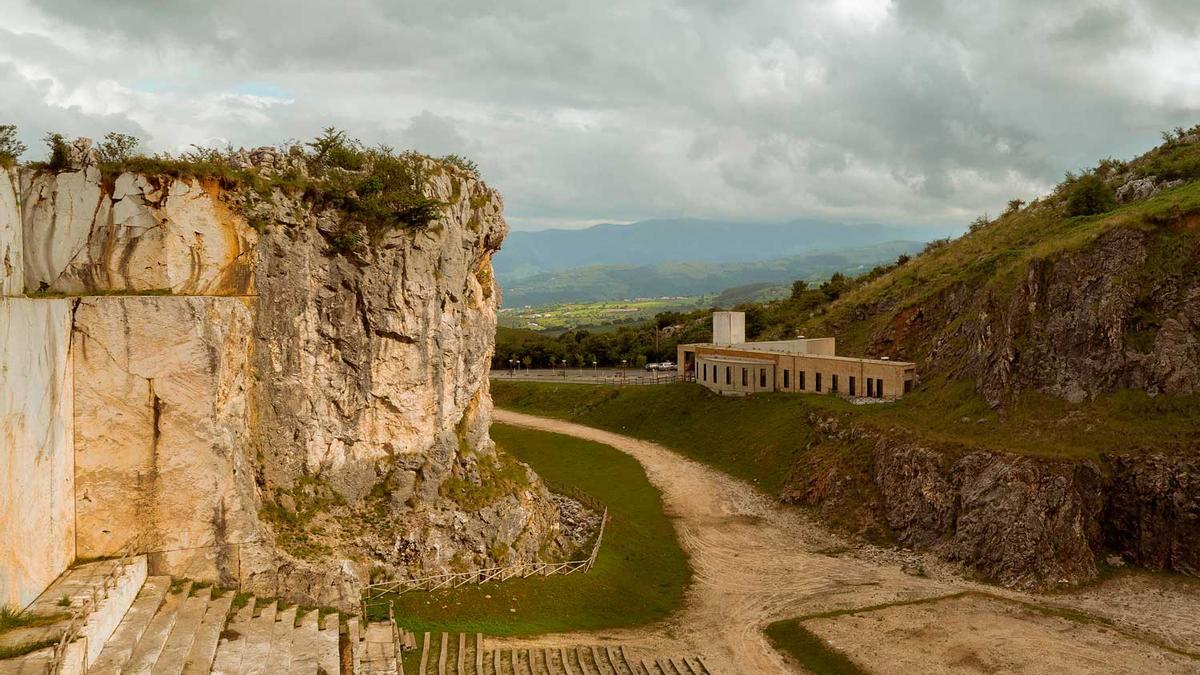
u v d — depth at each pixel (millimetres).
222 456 31219
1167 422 58156
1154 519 54406
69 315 28688
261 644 27516
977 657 40969
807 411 86125
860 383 87438
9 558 23297
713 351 108312
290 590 32562
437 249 47406
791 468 78188
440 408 48000
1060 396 64625
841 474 70938
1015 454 58188
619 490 78000
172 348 30344
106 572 27672
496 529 47688
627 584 51562
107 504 29719
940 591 52156
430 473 46219
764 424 89500
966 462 60531
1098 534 55500
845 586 53562
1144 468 55500
